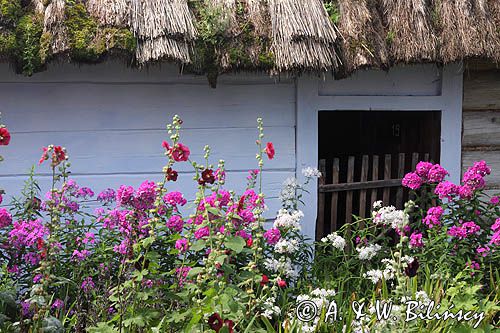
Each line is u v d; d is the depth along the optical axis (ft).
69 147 14.66
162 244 12.25
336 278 14.17
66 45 12.78
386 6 15.16
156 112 15.07
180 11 13.55
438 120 16.88
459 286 12.12
